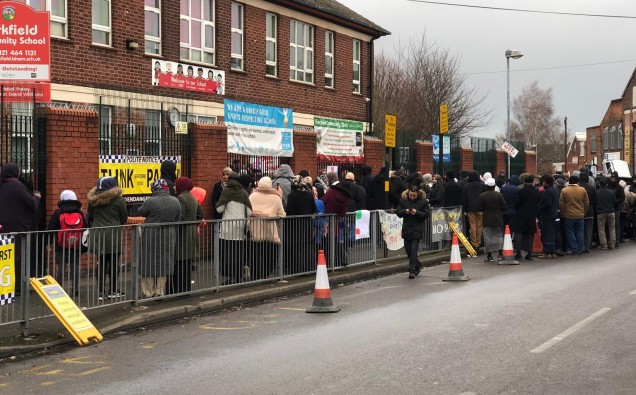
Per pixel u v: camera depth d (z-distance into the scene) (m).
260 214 13.56
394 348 8.52
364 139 25.41
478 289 13.25
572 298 12.04
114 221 11.45
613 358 7.92
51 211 13.77
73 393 6.92
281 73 22.91
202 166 17.08
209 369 7.73
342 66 26.11
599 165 67.81
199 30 19.84
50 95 14.43
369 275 15.35
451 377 7.18
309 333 9.55
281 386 6.96
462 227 20.27
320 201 15.74
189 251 11.80
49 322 10.07
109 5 17.11
